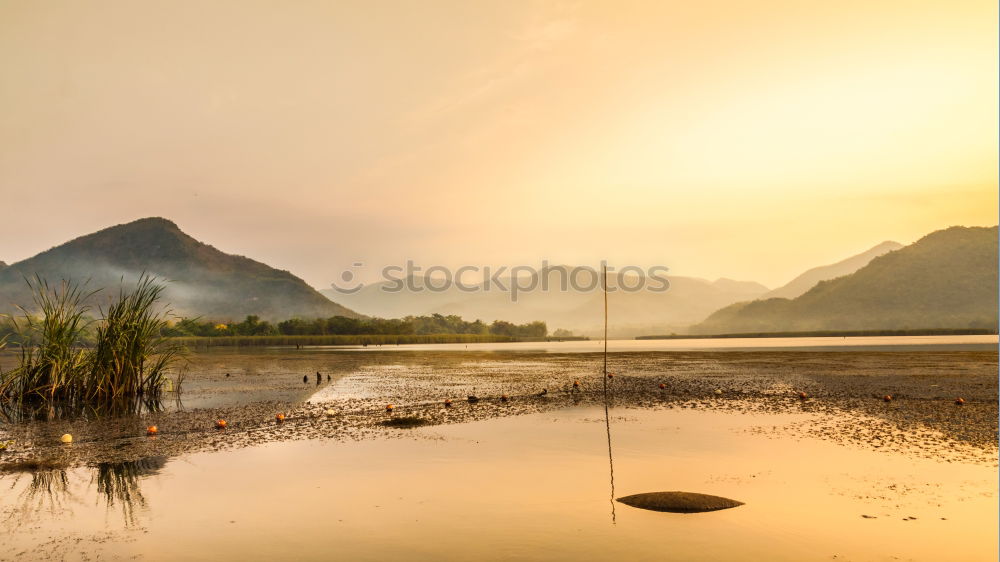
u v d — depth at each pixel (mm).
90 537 7980
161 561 7160
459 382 28859
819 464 11586
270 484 10391
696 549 7422
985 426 15359
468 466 11562
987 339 135625
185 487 10281
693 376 31328
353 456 12477
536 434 14867
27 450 13367
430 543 7652
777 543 7621
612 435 14656
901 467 11336
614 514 8719
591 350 77250
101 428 16062
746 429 15359
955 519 8508
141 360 22906
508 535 7922
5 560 7230
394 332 164000
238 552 7426
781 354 56406
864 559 7094
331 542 7730
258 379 31266
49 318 21797
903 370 33031
